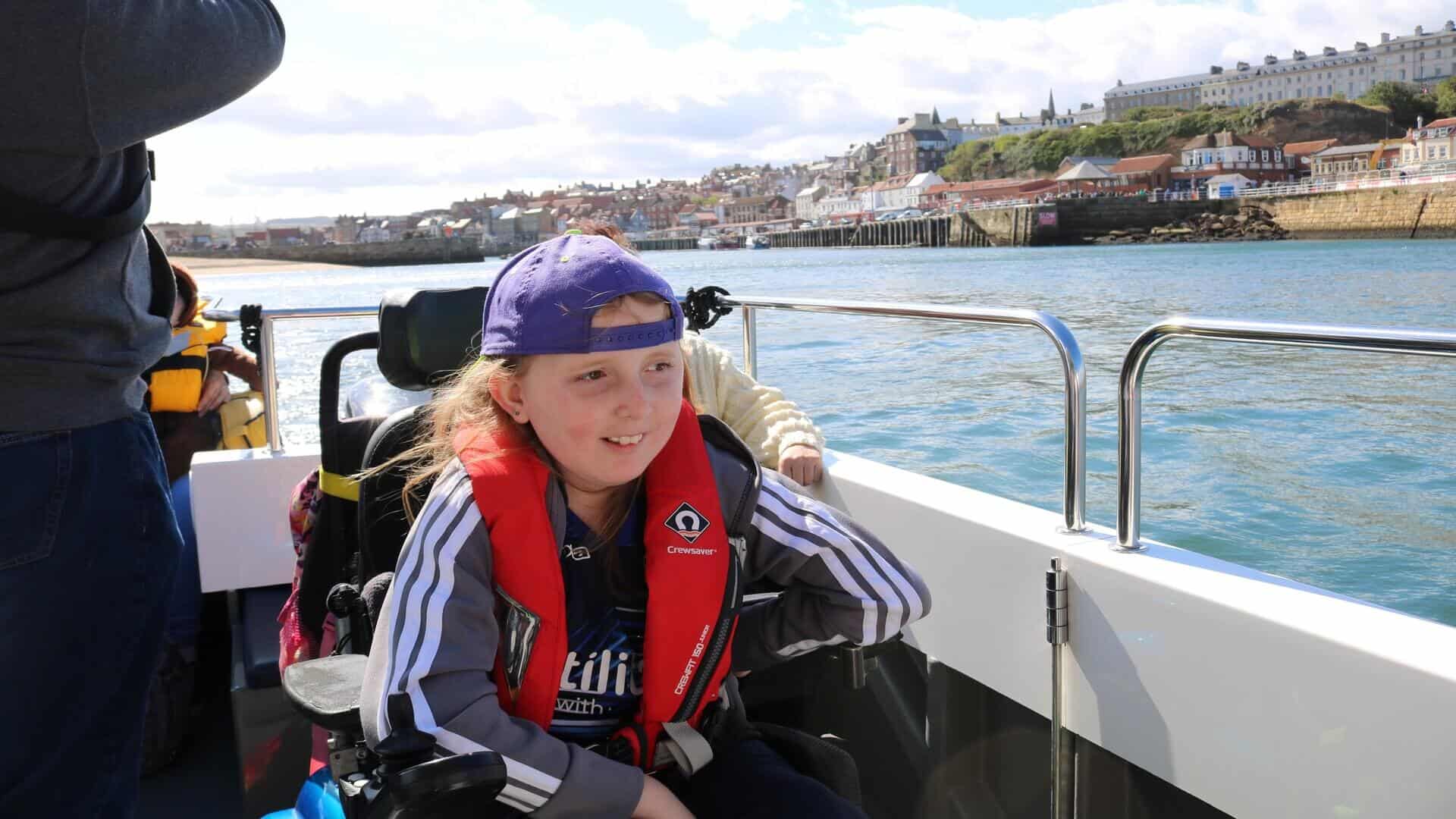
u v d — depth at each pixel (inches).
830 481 79.0
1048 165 5905.5
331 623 70.9
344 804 41.2
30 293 43.9
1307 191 3036.4
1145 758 53.7
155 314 52.4
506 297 43.0
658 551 42.9
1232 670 49.1
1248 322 49.2
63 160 43.3
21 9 39.4
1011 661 62.2
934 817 70.4
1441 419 439.2
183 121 45.9
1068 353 58.7
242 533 98.0
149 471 49.9
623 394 40.7
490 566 41.9
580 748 40.6
